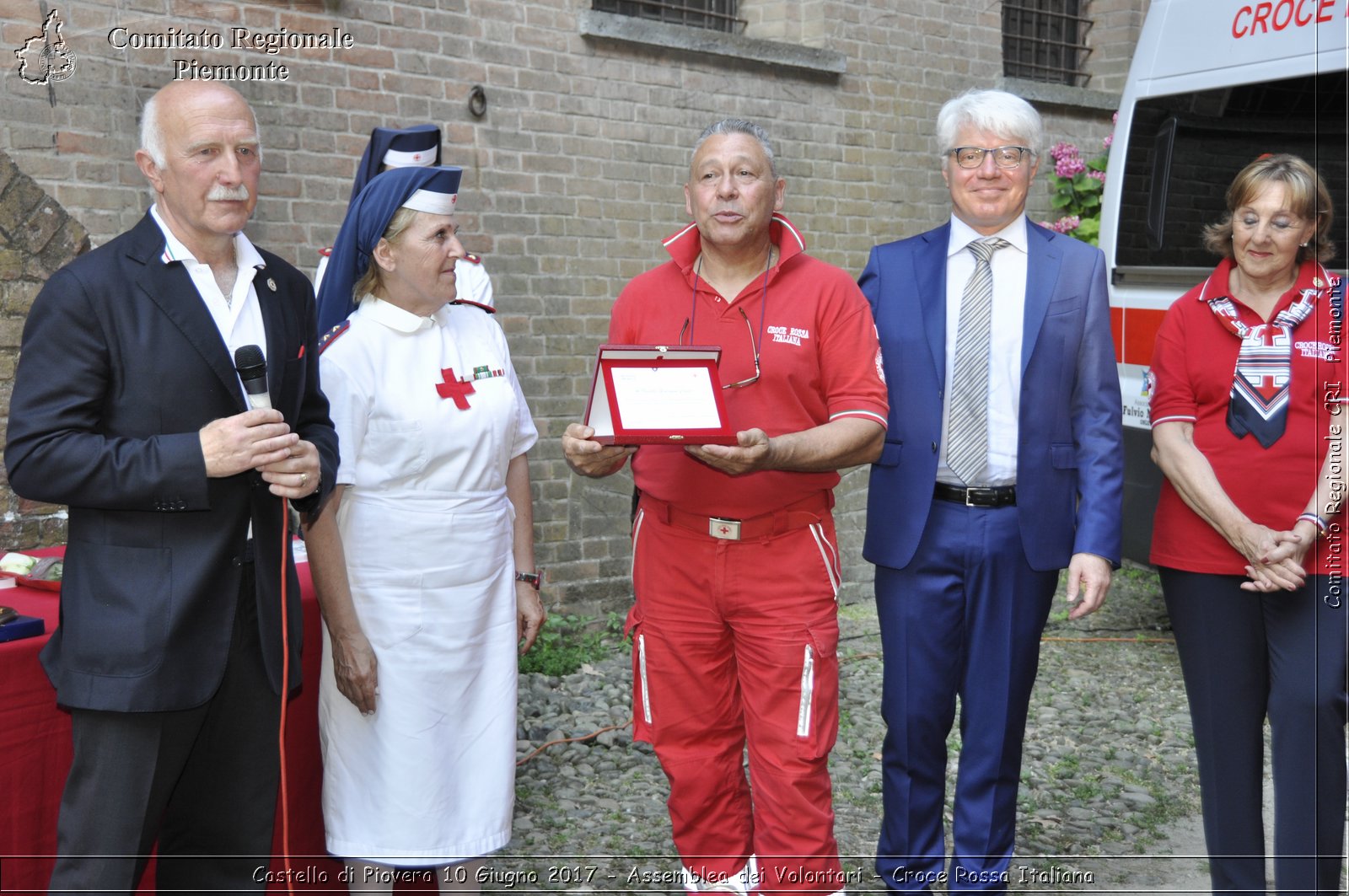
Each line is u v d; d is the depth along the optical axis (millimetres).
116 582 2182
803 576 2709
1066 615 6191
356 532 2682
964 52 6883
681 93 5824
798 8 6336
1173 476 2824
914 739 3037
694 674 2816
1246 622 2779
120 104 4355
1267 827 3934
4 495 4098
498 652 2850
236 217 2227
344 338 2672
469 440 2721
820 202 6348
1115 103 7543
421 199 2650
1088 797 4016
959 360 2959
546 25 5383
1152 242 5441
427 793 2705
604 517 5750
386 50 4965
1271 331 2756
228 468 2137
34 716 2469
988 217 2918
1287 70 4824
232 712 2367
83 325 2133
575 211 5539
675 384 2518
